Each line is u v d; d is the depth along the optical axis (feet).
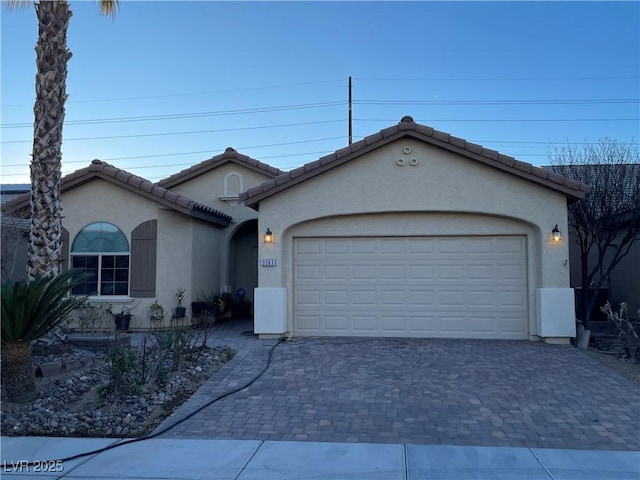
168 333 32.96
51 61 33.88
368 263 43.01
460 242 42.27
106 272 49.44
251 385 29.45
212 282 56.80
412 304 42.42
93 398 26.71
